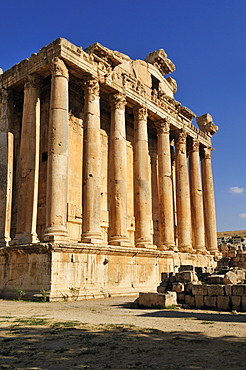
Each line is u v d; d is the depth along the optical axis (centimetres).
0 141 2680
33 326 1082
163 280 1869
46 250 1992
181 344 850
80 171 2831
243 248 4338
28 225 2336
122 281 2441
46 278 1961
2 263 2230
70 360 708
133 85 3094
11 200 2655
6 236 2541
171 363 687
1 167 2636
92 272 2200
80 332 987
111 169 2775
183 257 3281
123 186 2728
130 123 3462
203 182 4219
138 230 2934
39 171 2675
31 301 1914
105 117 3170
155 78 3588
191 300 1666
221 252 4094
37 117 2531
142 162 3055
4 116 2722
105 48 2691
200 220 3812
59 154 2242
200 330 1042
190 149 4000
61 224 2150
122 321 1201
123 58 3188
